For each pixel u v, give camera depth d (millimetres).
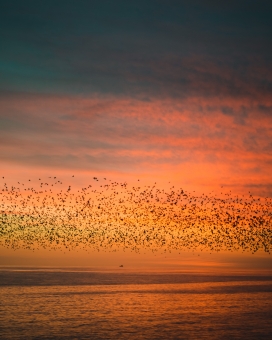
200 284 109750
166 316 63125
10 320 58281
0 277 124688
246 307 72250
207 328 55000
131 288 99438
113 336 50312
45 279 119375
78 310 67250
